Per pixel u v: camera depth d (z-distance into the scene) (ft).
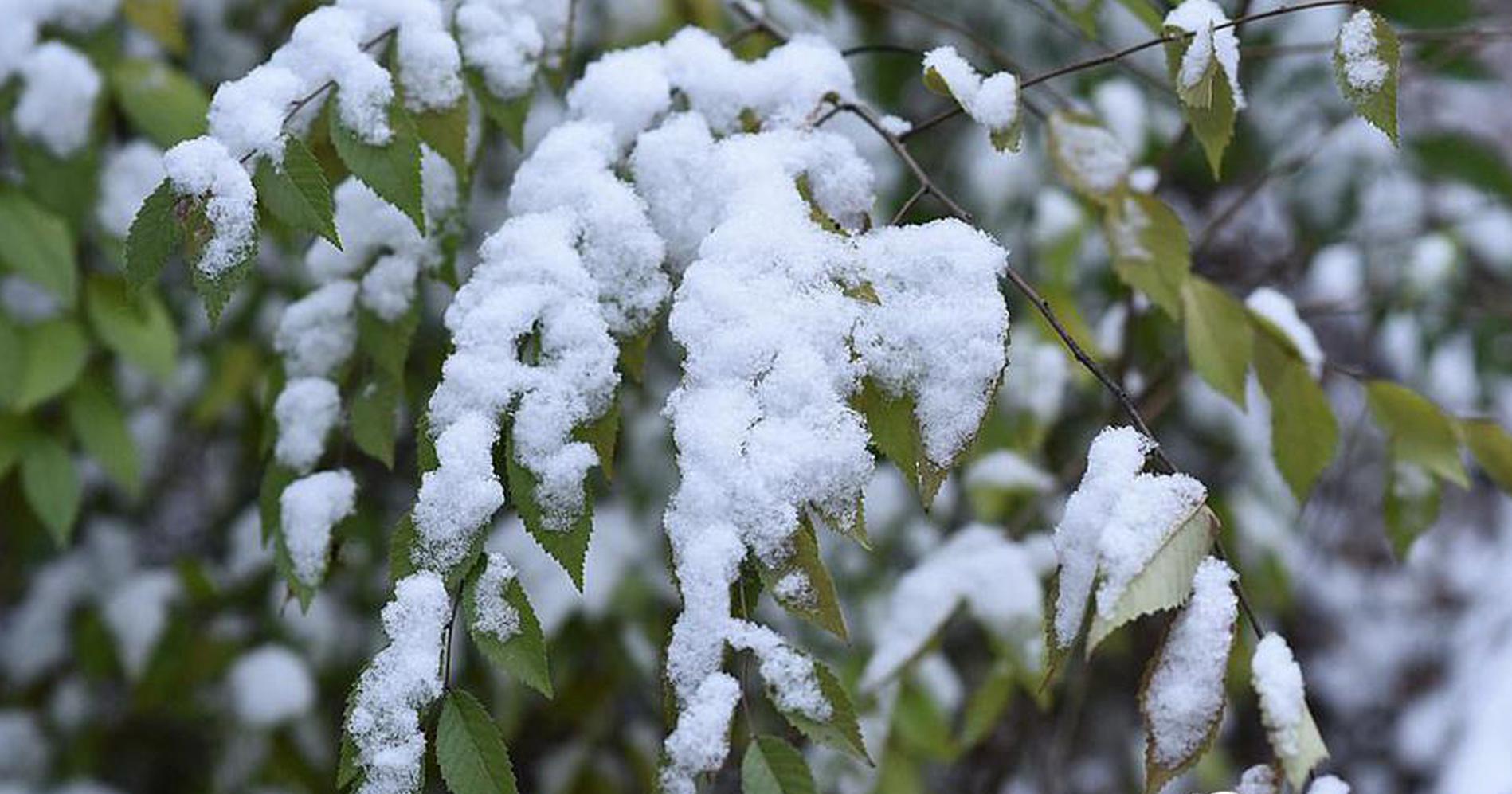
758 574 4.13
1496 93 8.32
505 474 4.26
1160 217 4.82
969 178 6.64
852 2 6.21
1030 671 5.32
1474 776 8.30
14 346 5.17
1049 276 5.60
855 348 4.15
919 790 5.52
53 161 5.10
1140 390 5.80
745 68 4.54
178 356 6.21
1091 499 4.12
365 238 4.63
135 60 5.19
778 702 4.04
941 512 6.28
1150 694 4.09
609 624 6.03
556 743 6.91
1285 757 4.04
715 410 4.10
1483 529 9.36
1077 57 6.57
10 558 6.51
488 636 4.14
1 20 5.06
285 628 6.15
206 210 4.17
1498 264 6.98
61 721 6.59
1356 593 9.00
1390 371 8.25
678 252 4.38
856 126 4.69
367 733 4.07
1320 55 6.79
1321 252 7.27
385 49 4.49
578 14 5.66
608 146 4.44
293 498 4.57
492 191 6.13
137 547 6.95
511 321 4.23
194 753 6.85
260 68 4.32
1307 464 4.96
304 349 4.66
